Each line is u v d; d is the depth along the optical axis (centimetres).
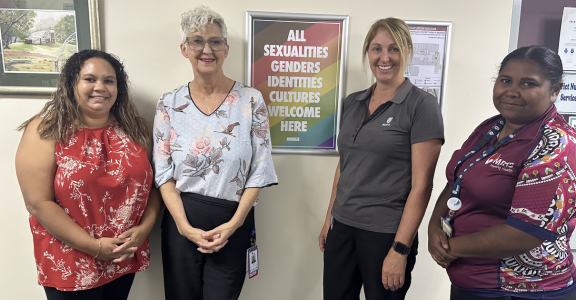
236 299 129
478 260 95
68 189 106
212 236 116
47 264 110
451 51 148
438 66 147
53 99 111
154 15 138
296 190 153
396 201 111
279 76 145
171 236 123
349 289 127
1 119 138
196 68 117
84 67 108
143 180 117
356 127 118
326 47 144
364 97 121
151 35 139
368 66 147
